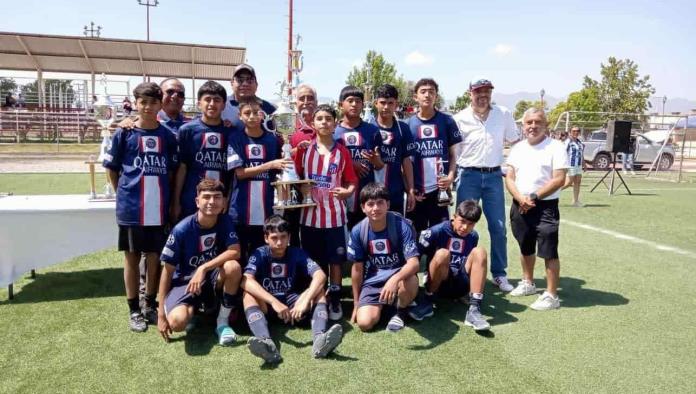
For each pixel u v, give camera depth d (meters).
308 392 2.65
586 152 18.69
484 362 3.01
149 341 3.31
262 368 2.92
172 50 21.08
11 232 4.05
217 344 3.26
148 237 3.59
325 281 3.51
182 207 3.76
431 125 4.37
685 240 6.52
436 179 4.38
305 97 4.34
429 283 3.92
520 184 4.08
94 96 20.27
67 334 3.40
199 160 3.73
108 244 4.36
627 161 18.36
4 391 2.65
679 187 13.27
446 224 3.90
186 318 3.30
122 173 3.58
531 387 2.72
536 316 3.80
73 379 2.78
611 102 26.78
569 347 3.23
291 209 3.96
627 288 4.49
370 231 3.64
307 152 3.79
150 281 3.72
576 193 9.67
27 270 4.14
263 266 3.54
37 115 20.70
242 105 3.63
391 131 4.23
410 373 2.87
